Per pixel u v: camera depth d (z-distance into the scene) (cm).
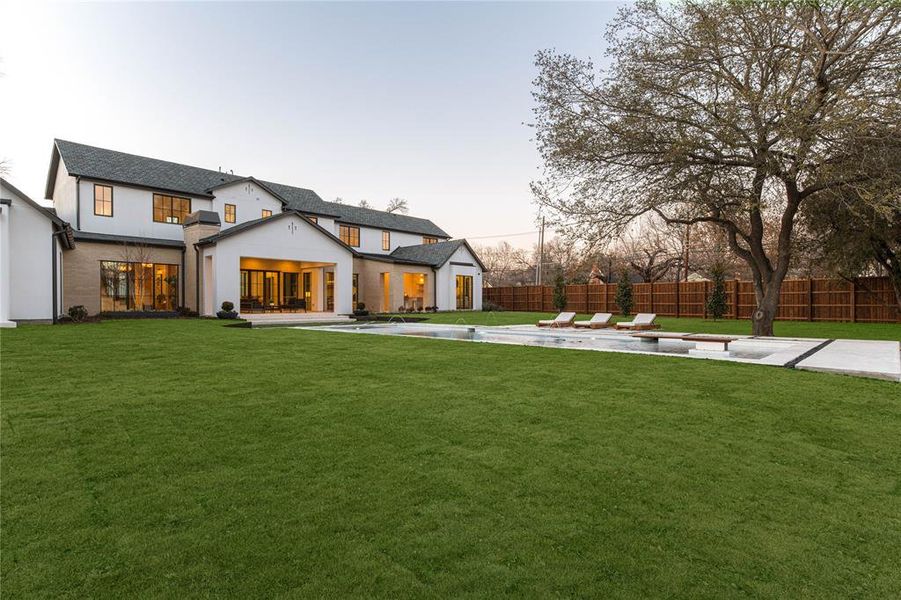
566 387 605
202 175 2533
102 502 284
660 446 394
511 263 6288
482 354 893
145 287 2106
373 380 645
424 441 400
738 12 1089
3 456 357
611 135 1273
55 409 486
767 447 395
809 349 970
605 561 229
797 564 229
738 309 2494
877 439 417
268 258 2139
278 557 228
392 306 2794
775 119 1084
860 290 2119
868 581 216
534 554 234
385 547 238
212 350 924
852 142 1002
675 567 225
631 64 1266
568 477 330
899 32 1015
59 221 1511
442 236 3794
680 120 1148
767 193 1345
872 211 1416
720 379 654
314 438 405
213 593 201
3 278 1352
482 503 289
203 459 355
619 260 3888
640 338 1277
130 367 727
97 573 214
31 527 254
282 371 706
